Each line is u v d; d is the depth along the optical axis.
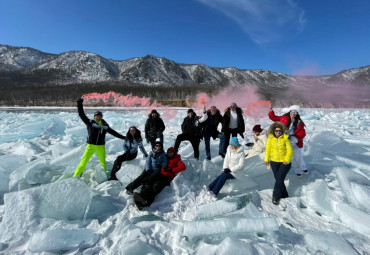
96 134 4.14
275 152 3.46
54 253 2.26
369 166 4.84
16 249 2.35
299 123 3.93
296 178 3.97
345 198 3.43
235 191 3.71
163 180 3.43
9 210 2.73
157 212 3.07
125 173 4.00
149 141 5.22
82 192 3.02
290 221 2.90
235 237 2.44
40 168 4.09
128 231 2.51
